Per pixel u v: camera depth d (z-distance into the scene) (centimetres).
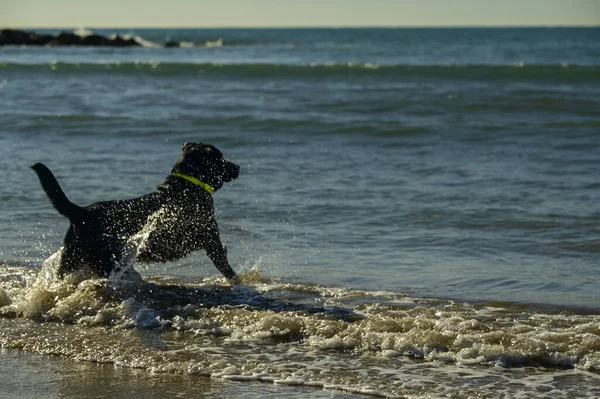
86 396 430
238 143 1370
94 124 1560
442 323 522
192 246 655
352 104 1830
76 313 569
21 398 429
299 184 1024
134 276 634
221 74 2711
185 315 563
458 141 1358
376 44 7475
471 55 4722
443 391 425
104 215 618
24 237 775
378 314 555
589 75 2436
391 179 1052
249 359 480
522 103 1780
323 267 690
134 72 2834
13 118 1622
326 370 460
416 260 706
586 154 1210
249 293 622
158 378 455
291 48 6431
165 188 646
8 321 562
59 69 2962
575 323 527
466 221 833
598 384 432
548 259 702
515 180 1033
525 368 458
